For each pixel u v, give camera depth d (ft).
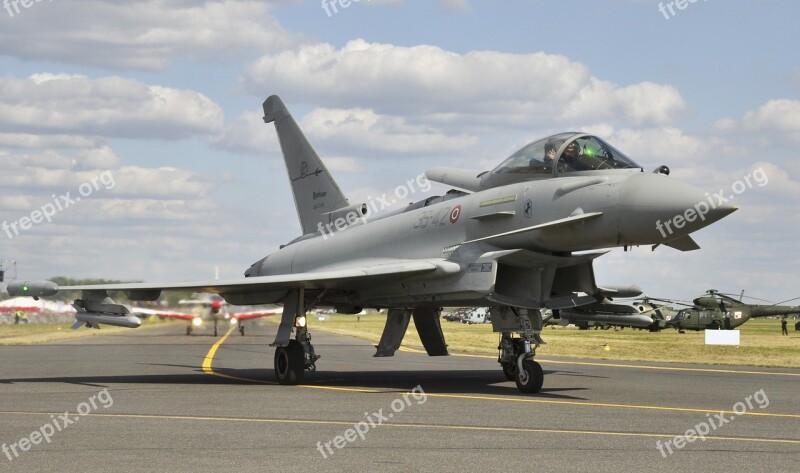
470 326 373.61
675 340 198.70
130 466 35.68
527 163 70.59
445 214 75.41
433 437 43.37
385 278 73.41
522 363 66.80
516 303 67.26
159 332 281.74
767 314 275.39
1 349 141.90
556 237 65.51
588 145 68.28
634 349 129.08
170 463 36.32
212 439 42.57
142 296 80.59
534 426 47.37
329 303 85.61
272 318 527.40
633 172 65.00
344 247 86.99
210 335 252.42
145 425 47.62
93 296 77.51
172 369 95.40
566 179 66.74
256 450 39.50
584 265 70.95
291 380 75.82
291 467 35.55
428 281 72.02
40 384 74.13
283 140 102.01
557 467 35.63
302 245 95.14
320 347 150.82
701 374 85.76
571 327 358.02
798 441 42.57
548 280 69.36
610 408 55.98
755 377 81.97
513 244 68.33
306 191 98.68
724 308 275.39
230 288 79.15
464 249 71.31
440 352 85.40
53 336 220.23
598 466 35.88
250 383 76.74
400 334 83.41
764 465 36.27
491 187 73.56
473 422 48.93
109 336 229.04
